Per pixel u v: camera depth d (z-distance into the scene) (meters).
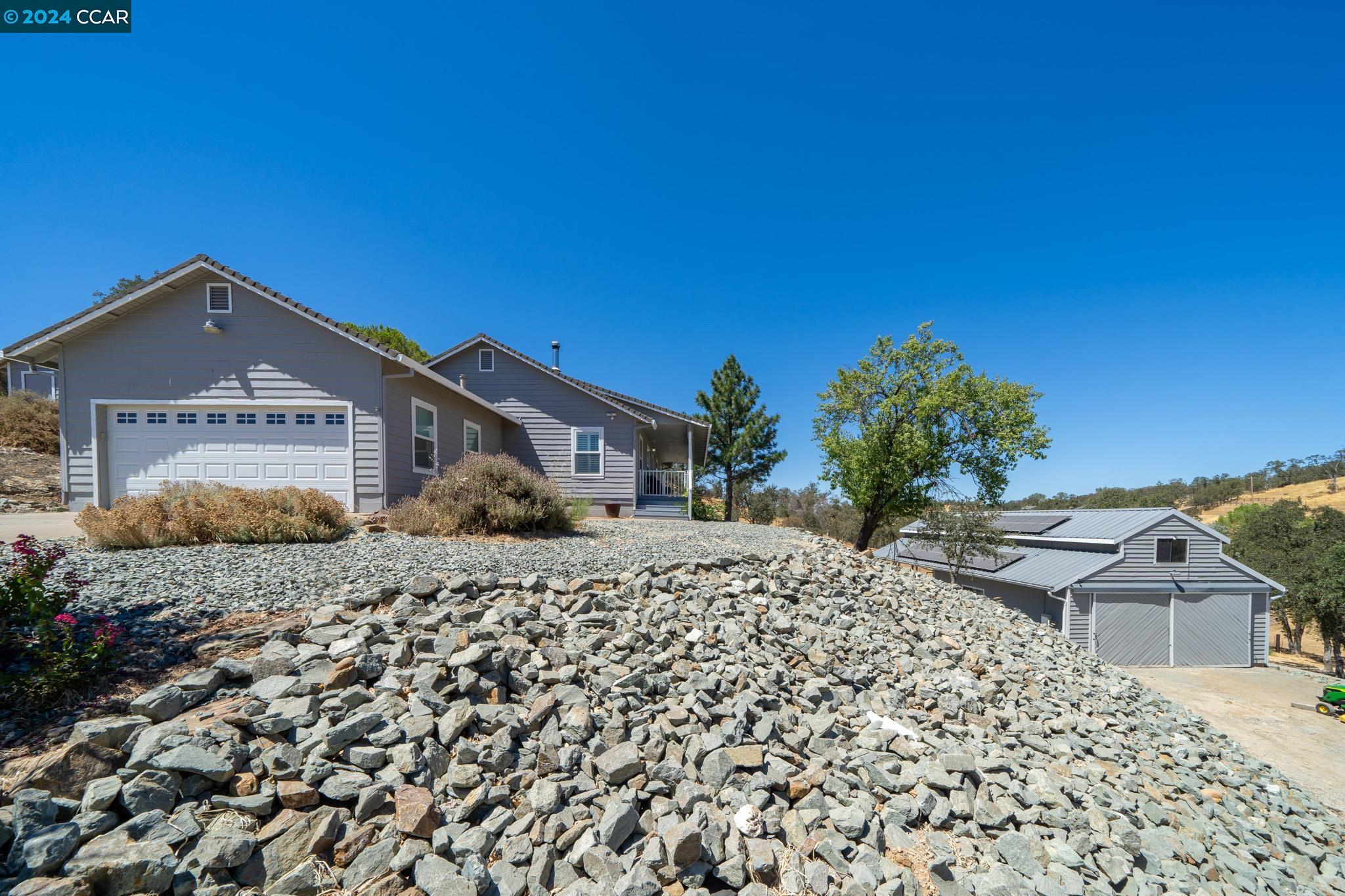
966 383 19.09
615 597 5.76
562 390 17.86
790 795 3.70
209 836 2.41
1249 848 4.89
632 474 17.75
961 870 3.48
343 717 3.25
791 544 10.88
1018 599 18.86
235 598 4.81
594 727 3.77
